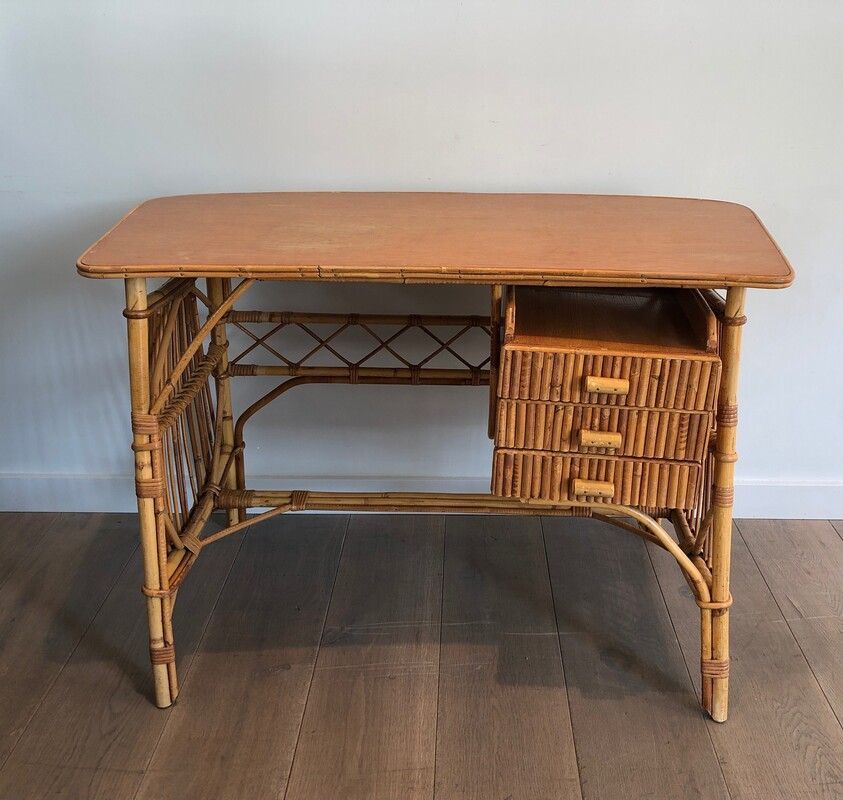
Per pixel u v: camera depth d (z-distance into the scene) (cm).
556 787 131
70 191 175
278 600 172
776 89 164
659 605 171
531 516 200
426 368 177
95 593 174
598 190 173
